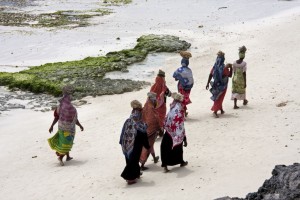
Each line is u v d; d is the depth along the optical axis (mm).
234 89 32156
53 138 25234
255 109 31438
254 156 22688
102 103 37625
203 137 26891
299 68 40812
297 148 22953
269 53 48062
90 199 20125
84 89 40750
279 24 61719
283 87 35938
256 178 19594
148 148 21703
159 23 69875
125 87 41188
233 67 31969
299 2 79875
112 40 59469
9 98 39594
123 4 89375
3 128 32031
